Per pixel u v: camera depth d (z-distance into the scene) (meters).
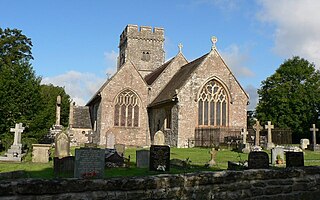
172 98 34.22
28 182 6.62
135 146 39.47
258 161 12.88
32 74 28.42
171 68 42.62
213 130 33.78
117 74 40.25
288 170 9.55
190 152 26.45
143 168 16.19
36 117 27.39
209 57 35.75
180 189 8.12
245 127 33.47
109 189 7.36
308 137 53.88
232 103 35.81
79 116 47.44
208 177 8.50
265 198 9.10
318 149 34.34
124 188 7.50
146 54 56.97
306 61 57.34
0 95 25.75
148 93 41.28
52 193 6.79
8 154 20.81
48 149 19.44
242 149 27.47
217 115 35.38
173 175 8.18
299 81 56.81
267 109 57.97
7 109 26.06
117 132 39.53
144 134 40.50
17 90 26.62
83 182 7.11
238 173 8.90
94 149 12.70
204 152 26.52
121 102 40.16
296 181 9.59
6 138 26.00
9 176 10.22
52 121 29.69
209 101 35.22
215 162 18.08
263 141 35.78
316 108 54.34
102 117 39.12
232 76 36.12
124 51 58.31
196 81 34.62
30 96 27.28
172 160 17.39
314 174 9.91
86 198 7.08
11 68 27.83
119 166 16.62
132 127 40.19
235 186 8.79
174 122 34.28
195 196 8.28
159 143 26.14
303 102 54.41
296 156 13.11
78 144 40.34
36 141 27.38
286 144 38.28
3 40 49.75
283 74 57.94
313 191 9.77
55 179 6.95
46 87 69.25
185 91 34.06
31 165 17.61
